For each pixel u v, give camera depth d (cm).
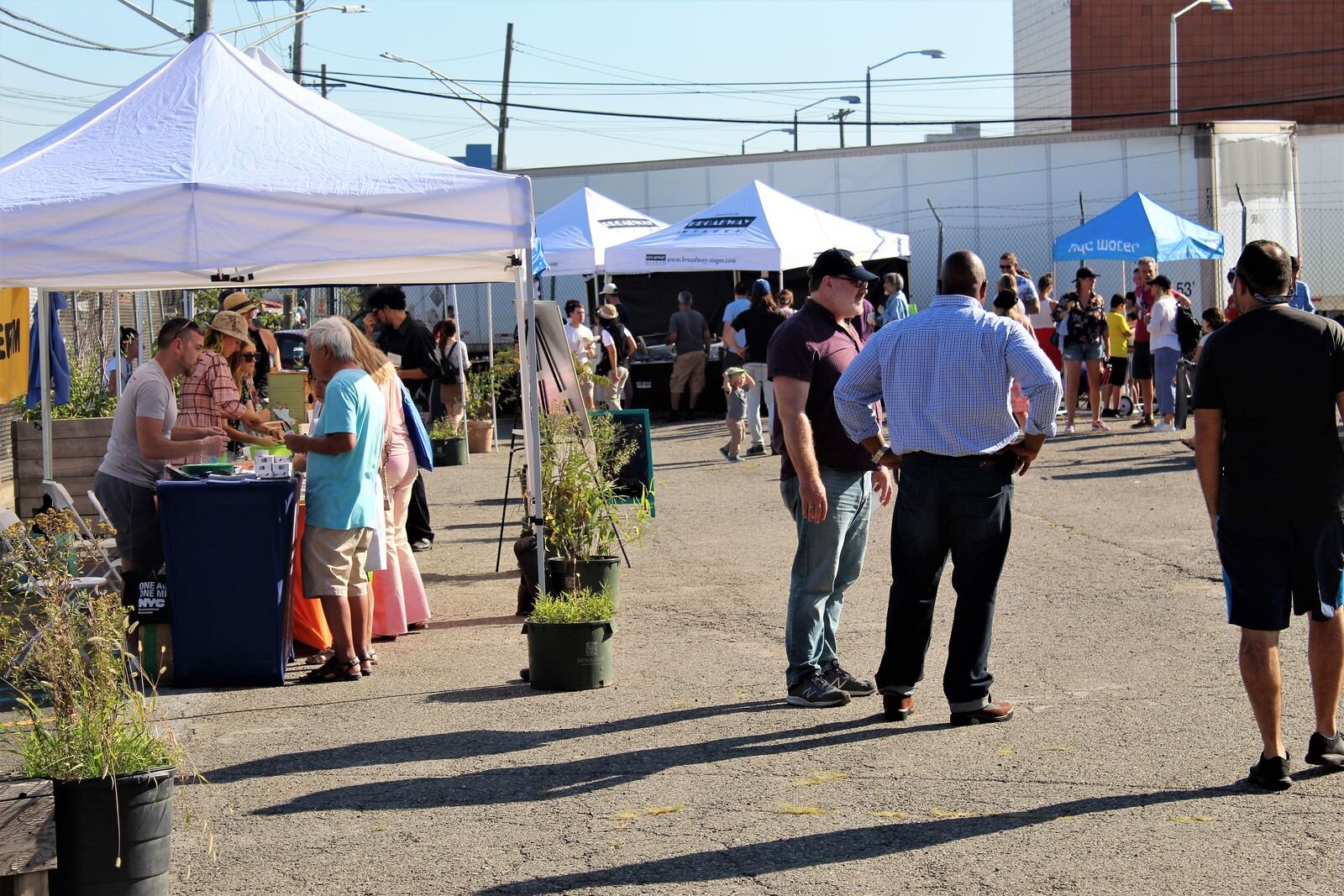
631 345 2114
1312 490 490
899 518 591
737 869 444
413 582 828
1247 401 494
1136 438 1670
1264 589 493
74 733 416
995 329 567
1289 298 505
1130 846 451
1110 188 2448
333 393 698
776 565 998
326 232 703
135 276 923
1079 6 5566
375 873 451
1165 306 1709
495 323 2634
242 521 690
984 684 592
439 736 602
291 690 689
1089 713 605
